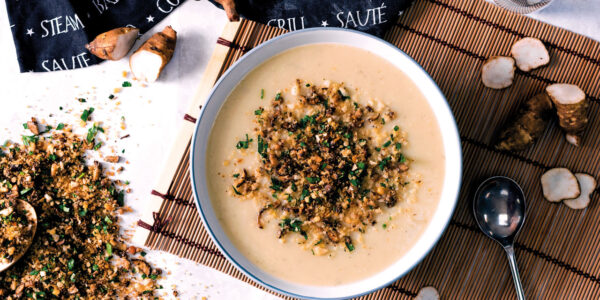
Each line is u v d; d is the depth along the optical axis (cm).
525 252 64
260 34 64
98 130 67
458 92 63
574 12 64
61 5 65
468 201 64
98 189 67
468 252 64
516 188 62
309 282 60
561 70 63
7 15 66
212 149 60
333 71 60
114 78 67
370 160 60
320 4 63
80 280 67
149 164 67
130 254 67
